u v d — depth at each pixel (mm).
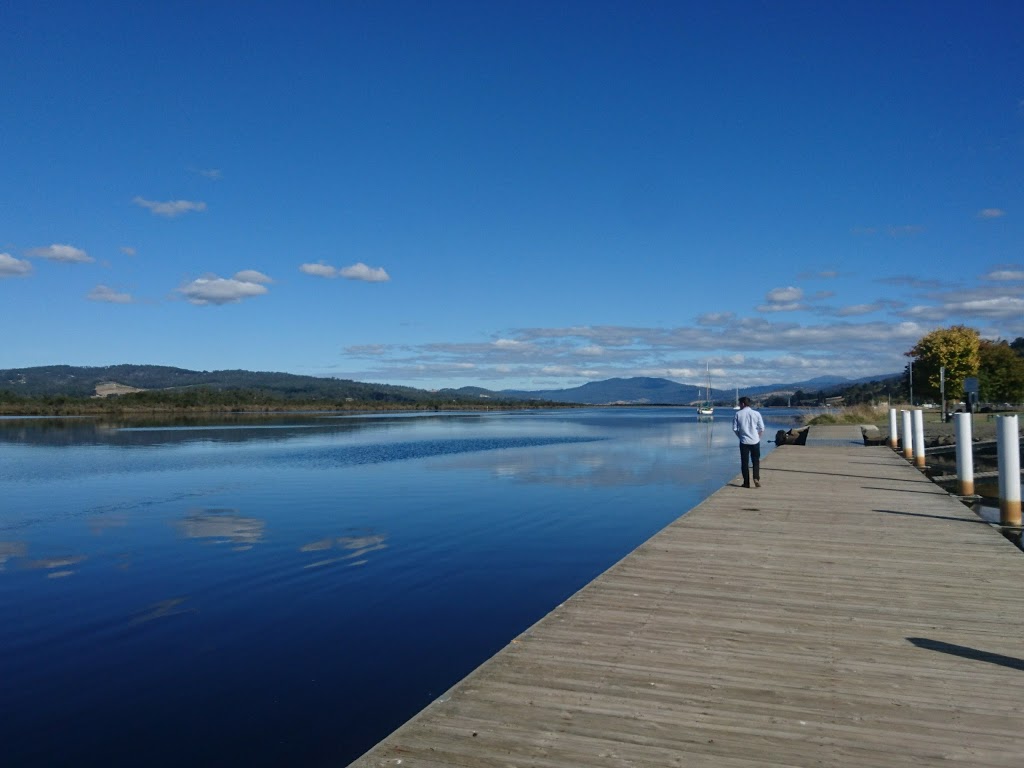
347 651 7941
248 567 11836
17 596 10328
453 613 9250
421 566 11727
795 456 22344
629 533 14406
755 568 7738
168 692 6938
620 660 5078
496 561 12047
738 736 3951
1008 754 3717
